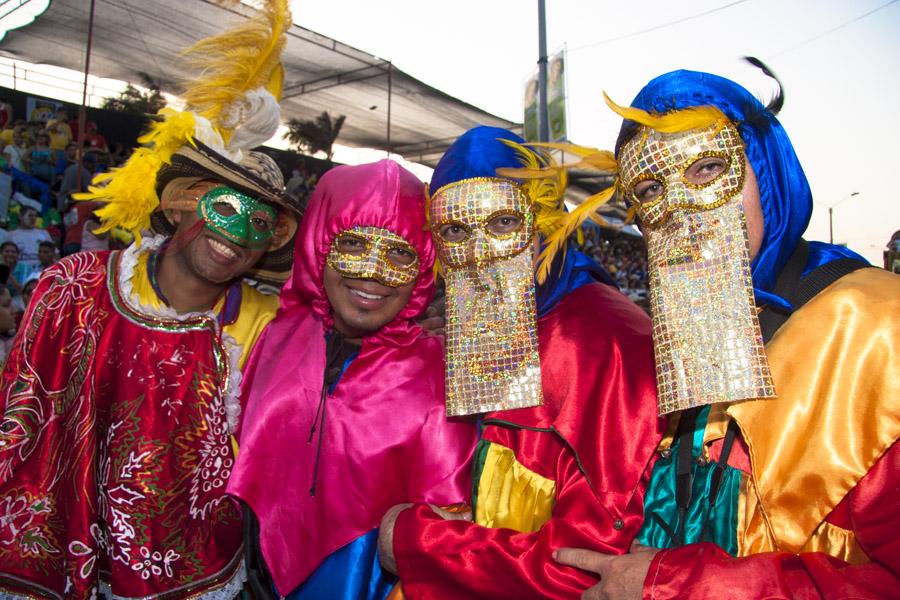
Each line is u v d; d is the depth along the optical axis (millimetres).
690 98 1270
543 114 8648
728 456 1298
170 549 1805
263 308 2047
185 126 1722
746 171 1240
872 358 1102
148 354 1822
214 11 6305
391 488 1718
